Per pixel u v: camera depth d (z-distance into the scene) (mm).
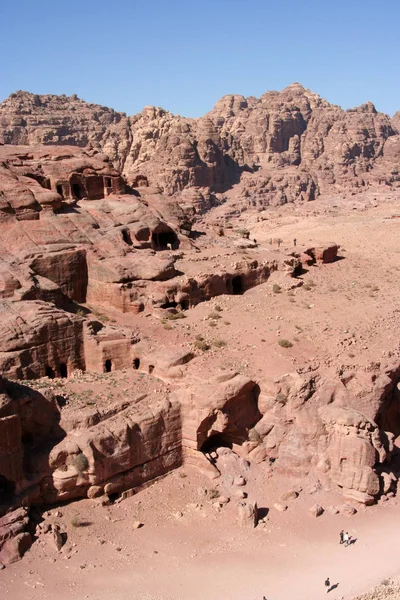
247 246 66875
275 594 29844
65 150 61688
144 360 40688
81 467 33188
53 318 39094
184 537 33250
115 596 29109
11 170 53500
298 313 51750
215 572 31156
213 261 58375
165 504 35219
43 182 55875
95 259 49156
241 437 39125
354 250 86188
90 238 51625
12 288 40844
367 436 37812
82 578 29906
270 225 129375
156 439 36500
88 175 59344
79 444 33531
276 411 39125
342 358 43625
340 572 31562
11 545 30438
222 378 38281
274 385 39281
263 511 35594
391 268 72375
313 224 122062
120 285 47719
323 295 57781
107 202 58156
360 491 37000
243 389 38312
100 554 31438
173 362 39812
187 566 31422
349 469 37281
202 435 37625
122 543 32312
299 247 70750
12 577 29297
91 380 38812
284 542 33562
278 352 43344
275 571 31500
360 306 55094
